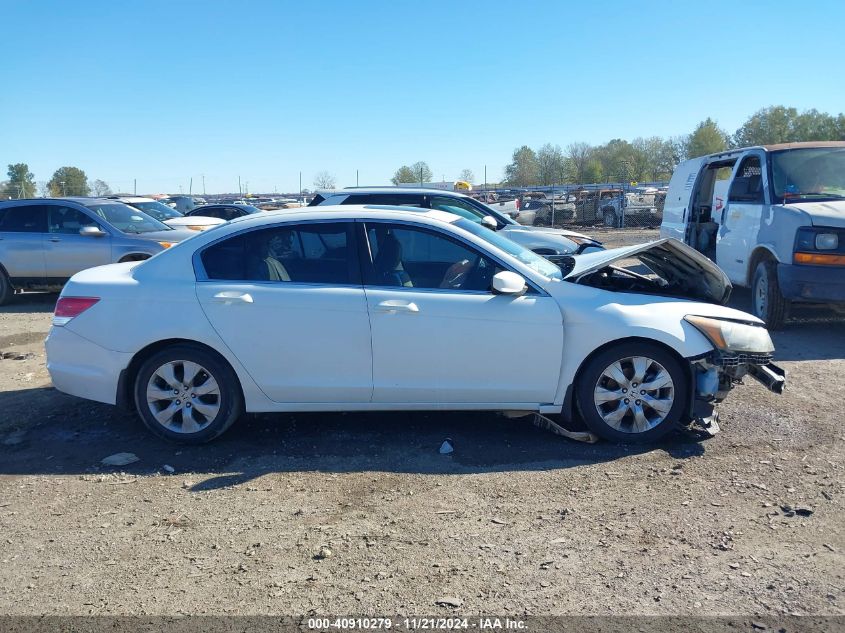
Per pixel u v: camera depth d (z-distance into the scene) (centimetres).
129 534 375
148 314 485
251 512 397
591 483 423
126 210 1209
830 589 313
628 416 481
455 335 474
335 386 484
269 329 480
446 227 493
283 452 481
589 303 476
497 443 489
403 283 486
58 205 1152
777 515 380
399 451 479
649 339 470
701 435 493
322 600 312
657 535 362
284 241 497
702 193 1124
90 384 497
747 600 306
